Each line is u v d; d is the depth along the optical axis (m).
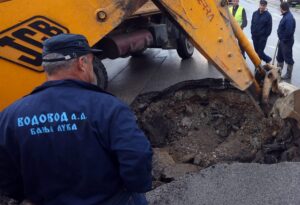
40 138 2.15
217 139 5.61
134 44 7.81
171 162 4.81
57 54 2.15
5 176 2.32
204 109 6.04
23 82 4.34
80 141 2.12
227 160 4.96
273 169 3.93
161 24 8.86
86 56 2.22
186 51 10.12
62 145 2.13
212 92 6.10
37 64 4.33
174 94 6.16
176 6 4.48
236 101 5.93
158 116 5.92
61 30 4.32
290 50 9.41
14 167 2.29
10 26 4.17
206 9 4.62
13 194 2.42
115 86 8.41
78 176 2.17
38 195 2.27
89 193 2.20
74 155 2.13
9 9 4.14
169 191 3.74
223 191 3.73
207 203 3.62
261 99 5.42
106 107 2.15
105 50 7.35
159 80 8.69
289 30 9.37
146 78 8.88
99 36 4.47
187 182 3.83
